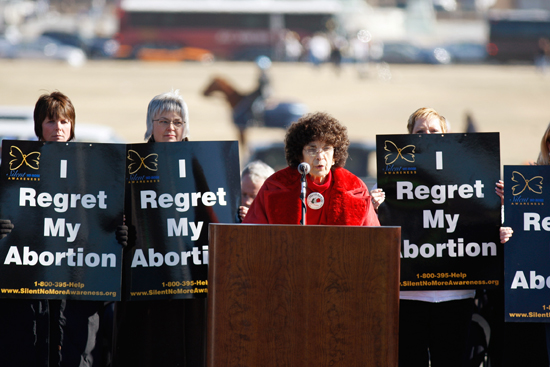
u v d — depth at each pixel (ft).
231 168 29.73
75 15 440.86
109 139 82.48
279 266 22.54
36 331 28.30
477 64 302.86
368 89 231.30
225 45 297.74
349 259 22.41
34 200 28.43
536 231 28.63
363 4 366.63
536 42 295.89
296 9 296.71
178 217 29.40
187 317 29.99
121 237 28.48
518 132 176.65
